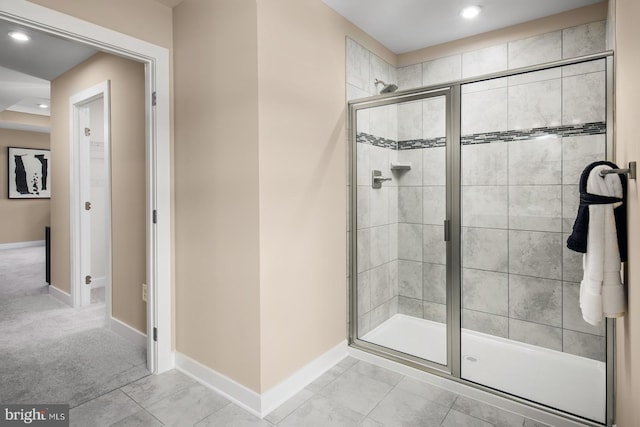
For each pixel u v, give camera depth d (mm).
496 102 2666
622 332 1588
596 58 1835
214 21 2109
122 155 2977
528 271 2646
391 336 2906
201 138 2215
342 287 2615
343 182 2605
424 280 2877
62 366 2492
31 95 5094
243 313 2020
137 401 2072
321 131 2365
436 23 2691
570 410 1917
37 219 7871
